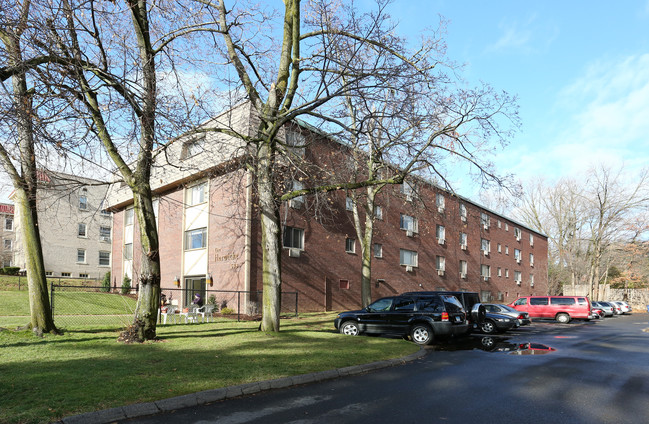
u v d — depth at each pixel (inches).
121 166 464.4
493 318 755.4
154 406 239.8
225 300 936.9
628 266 2518.5
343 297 1119.0
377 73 466.3
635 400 275.1
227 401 265.3
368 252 913.5
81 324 612.7
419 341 573.9
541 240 2503.7
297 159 580.7
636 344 593.3
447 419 232.8
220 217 967.6
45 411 219.1
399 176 565.6
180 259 1083.9
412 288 1378.0
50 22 383.6
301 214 1023.0
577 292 2252.7
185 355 383.6
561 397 281.1
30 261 478.6
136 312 467.2
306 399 272.2
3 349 391.5
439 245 1541.6
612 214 2101.4
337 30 498.9
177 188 1119.6
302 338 518.3
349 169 715.4
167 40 498.0
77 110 390.0
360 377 343.6
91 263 1710.1
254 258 914.1
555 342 615.2
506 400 272.8
